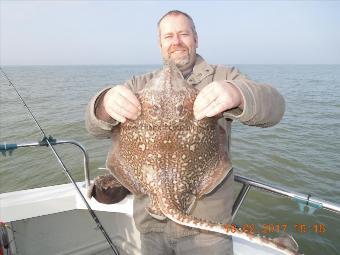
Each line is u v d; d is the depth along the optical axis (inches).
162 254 42.6
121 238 63.2
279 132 236.8
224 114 32.0
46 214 54.4
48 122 283.7
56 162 181.3
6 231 50.5
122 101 30.0
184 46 44.0
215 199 38.4
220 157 33.1
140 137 31.1
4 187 155.9
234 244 45.9
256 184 44.1
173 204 30.8
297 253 27.6
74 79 1136.8
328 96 500.7
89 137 232.2
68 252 60.9
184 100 30.3
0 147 50.6
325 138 219.9
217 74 42.8
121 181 34.0
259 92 31.5
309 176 151.7
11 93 543.8
